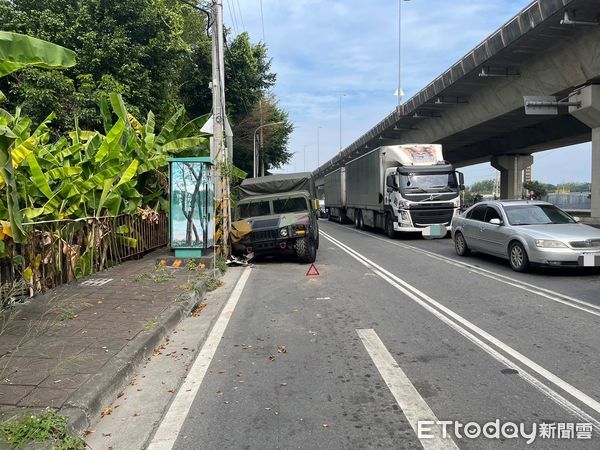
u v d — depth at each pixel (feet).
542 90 67.10
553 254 31.86
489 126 95.20
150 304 24.39
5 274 24.23
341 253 49.34
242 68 103.14
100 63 59.82
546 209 37.73
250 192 49.88
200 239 37.99
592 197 63.72
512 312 23.56
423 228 63.31
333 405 13.74
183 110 50.21
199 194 38.14
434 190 63.10
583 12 50.93
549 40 58.75
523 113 79.87
